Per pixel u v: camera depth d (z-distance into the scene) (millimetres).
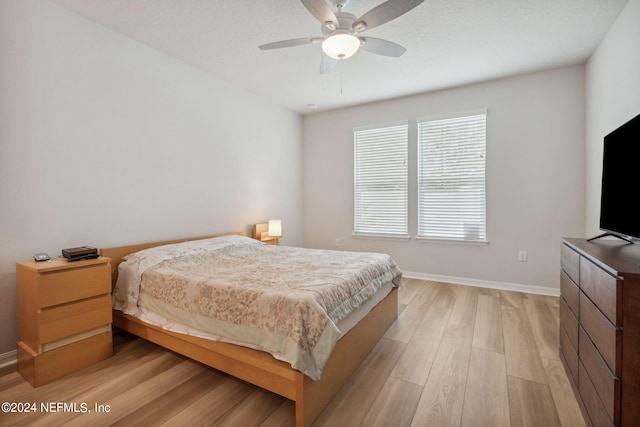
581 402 1600
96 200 2562
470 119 3900
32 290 1901
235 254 2963
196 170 3434
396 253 4492
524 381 1885
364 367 2068
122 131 2736
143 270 2363
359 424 1541
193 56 3137
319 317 1585
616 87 2471
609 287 1245
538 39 2768
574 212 3412
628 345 1159
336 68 3381
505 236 3758
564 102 3400
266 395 1779
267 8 2316
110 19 2486
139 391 1819
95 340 2141
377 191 4621
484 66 3330
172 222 3188
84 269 2084
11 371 2039
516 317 2895
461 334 2551
